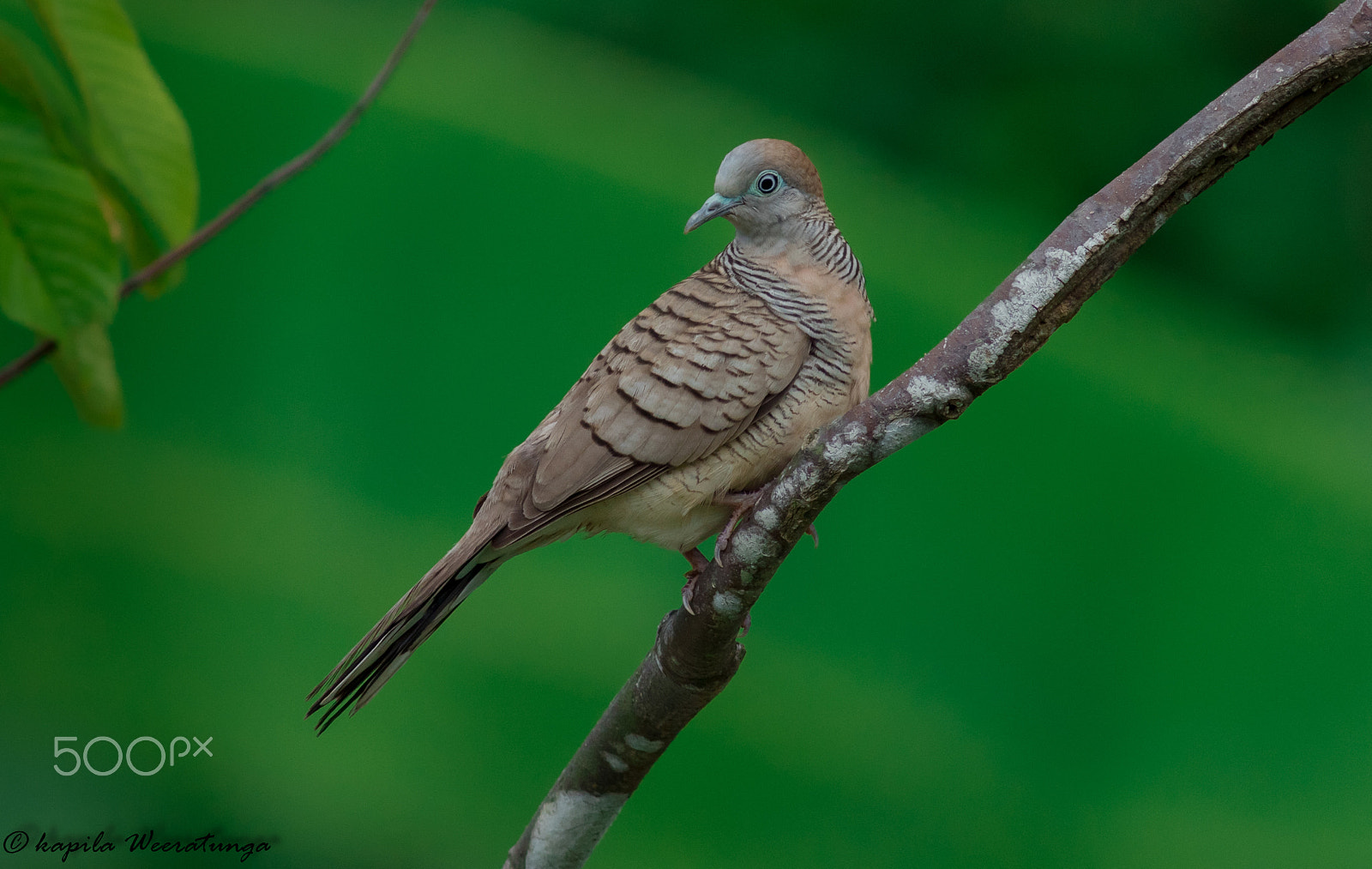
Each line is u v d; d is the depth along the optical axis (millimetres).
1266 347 18203
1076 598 13398
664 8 18859
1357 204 18938
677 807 12508
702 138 15266
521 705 12445
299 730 12297
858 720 13109
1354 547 13234
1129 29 18922
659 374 5980
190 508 12914
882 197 16094
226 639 12578
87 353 4055
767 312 6117
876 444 4527
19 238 3896
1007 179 19359
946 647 13461
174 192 4328
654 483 6105
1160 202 4172
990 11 19109
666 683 5277
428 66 14656
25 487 12719
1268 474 13508
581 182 13258
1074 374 13625
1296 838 12922
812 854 12641
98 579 12594
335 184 13148
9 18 10836
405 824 11984
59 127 3953
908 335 13078
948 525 13445
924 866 12672
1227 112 4066
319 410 13234
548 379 13172
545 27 18484
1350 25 3973
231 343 13234
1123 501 13406
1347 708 13055
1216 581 13328
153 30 13305
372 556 12961
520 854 5961
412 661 12461
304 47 14016
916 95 19484
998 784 13211
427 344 13219
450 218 13211
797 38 19344
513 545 6062
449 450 13188
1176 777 13164
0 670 12219
